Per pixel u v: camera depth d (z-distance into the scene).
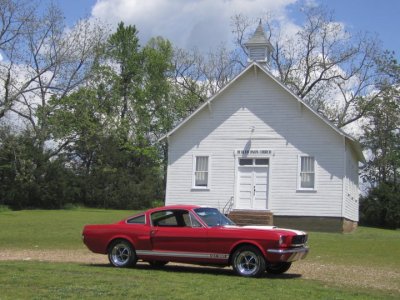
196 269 15.31
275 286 12.02
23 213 39.38
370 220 47.66
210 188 33.31
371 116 56.09
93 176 53.84
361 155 37.53
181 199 33.78
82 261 17.00
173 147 34.34
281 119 32.53
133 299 10.12
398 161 54.28
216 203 33.09
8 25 44.09
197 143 33.91
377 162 55.88
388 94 55.00
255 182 32.66
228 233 13.82
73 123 50.78
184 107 62.47
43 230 27.08
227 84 33.25
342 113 55.59
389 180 53.66
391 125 55.50
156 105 65.06
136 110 62.59
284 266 14.55
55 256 18.41
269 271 14.75
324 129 31.78
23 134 48.81
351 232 32.75
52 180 49.44
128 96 63.31
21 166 46.31
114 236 15.11
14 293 10.48
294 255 13.61
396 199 46.28
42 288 11.07
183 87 64.75
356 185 39.50
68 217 35.34
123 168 56.72
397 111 55.19
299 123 32.22
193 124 34.12
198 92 62.84
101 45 52.38
